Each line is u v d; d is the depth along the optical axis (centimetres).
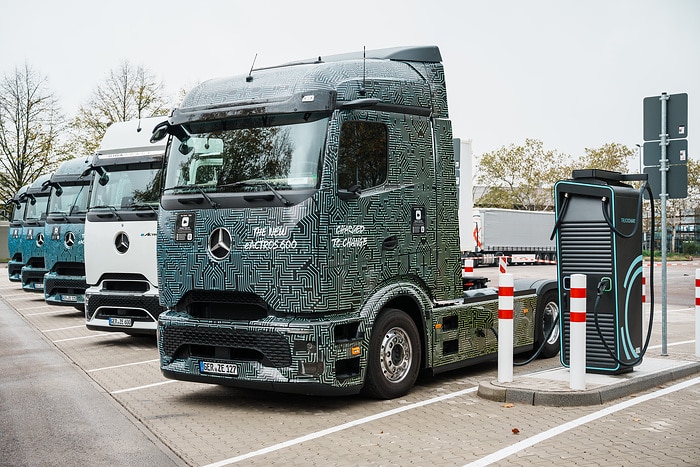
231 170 757
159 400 822
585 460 560
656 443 605
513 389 761
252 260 727
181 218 772
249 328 727
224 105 770
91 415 754
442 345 852
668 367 887
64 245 1479
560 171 6044
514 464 554
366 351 753
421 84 841
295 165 728
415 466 557
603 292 812
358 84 768
